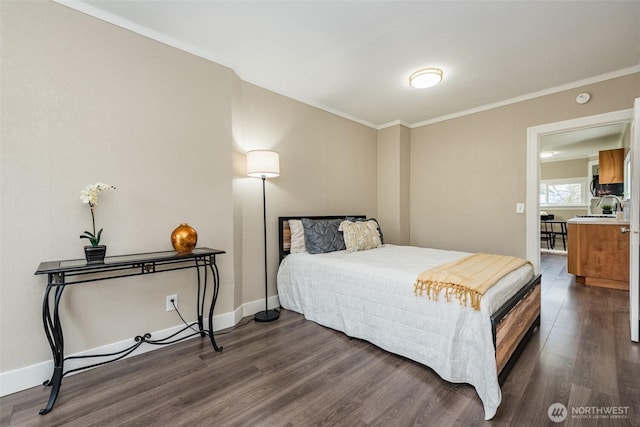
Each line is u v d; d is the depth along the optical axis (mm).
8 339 1665
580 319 2658
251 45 2379
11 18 1673
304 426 1401
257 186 2992
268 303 3086
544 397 1578
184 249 2084
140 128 2137
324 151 3680
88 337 1931
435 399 1591
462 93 3320
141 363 1986
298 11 1974
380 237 3525
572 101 3068
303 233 3141
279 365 1953
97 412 1506
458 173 3941
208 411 1511
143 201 2148
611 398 1558
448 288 1790
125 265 1755
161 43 2238
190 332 2383
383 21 2076
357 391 1667
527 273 2322
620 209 5086
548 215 7551
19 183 1694
